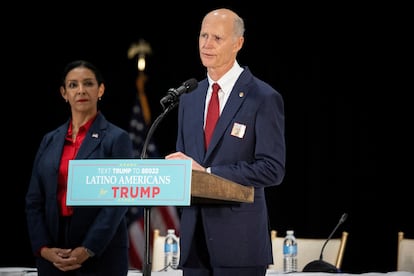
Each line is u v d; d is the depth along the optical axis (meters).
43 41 27.38
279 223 26.53
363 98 25.95
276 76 26.73
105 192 8.98
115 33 27.72
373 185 25.64
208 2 27.34
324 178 26.22
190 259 11.05
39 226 13.38
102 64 27.73
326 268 15.87
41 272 13.16
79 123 13.84
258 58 26.83
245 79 11.41
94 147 13.41
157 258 19.61
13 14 27.22
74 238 13.02
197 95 11.63
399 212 25.25
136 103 27.36
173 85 27.48
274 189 26.67
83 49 27.61
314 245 19.28
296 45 26.62
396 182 25.36
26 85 27.16
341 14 26.22
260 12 26.88
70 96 13.82
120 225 13.34
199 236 11.08
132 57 27.70
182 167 8.78
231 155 11.03
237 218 10.80
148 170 8.87
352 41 26.11
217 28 11.15
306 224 26.27
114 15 27.70
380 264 25.27
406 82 25.44
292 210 26.47
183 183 8.76
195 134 11.34
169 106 9.96
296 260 18.53
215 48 11.12
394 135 25.50
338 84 26.23
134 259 25.78
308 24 26.52
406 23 25.47
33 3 27.36
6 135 26.98
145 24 27.70
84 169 9.05
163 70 27.59
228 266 10.69
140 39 27.67
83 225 12.99
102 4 27.72
